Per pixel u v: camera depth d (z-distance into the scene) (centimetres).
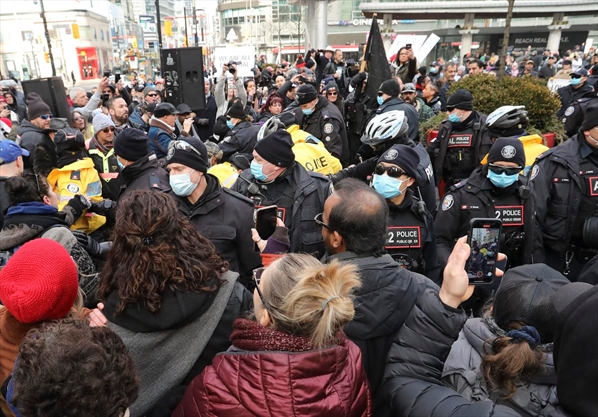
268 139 295
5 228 232
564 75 1118
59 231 232
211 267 175
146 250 163
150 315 164
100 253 269
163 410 174
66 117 692
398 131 357
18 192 238
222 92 966
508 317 146
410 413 142
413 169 260
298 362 122
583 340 108
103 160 482
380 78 672
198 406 130
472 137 491
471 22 3238
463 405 133
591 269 213
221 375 129
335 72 1214
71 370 108
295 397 121
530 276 151
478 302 277
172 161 261
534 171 347
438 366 155
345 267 136
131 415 161
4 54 4988
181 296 164
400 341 160
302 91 557
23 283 147
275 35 6462
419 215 271
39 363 109
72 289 157
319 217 206
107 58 5681
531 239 307
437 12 2875
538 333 138
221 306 174
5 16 4856
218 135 686
